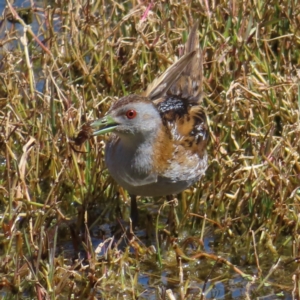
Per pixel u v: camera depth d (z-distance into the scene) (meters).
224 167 11.52
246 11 13.88
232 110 12.19
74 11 14.26
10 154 11.38
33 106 12.35
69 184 11.61
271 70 13.31
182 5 14.09
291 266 10.25
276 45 14.23
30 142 11.11
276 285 9.87
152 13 13.85
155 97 11.84
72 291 9.50
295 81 12.62
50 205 10.71
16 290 9.59
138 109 10.09
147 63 13.34
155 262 10.36
